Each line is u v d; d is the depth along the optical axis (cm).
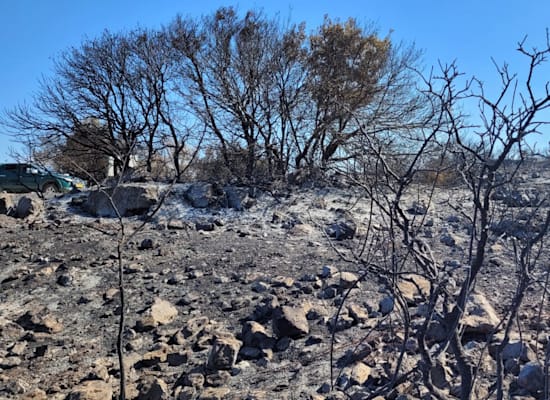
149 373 420
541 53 212
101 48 1869
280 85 1290
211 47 1364
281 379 398
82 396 366
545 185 588
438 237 720
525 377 333
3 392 390
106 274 639
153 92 1521
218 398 372
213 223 866
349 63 1323
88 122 2020
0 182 1794
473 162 246
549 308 460
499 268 582
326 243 751
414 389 339
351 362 401
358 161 387
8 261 682
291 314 462
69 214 926
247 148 1258
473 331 414
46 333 498
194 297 568
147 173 1168
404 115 1273
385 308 486
